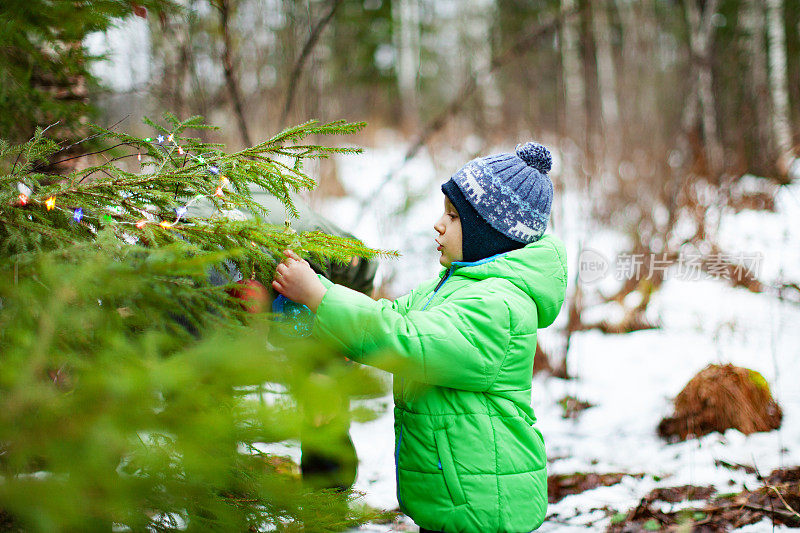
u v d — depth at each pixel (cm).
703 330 436
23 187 143
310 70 454
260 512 125
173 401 87
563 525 228
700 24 801
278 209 202
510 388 166
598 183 614
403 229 556
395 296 480
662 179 608
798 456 267
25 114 179
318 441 82
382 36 1182
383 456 289
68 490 69
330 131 153
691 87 703
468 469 160
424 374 155
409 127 1210
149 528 109
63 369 100
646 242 534
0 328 90
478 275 174
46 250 122
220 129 167
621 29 1206
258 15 489
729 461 267
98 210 137
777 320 438
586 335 455
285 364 83
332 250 149
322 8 457
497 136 799
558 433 316
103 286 95
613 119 928
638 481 259
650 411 333
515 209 174
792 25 995
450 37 1594
